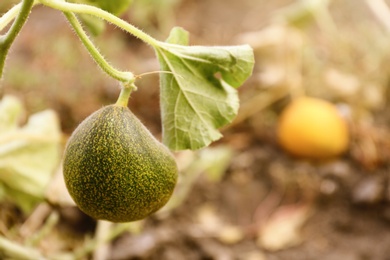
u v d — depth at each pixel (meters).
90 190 0.94
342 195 1.71
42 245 1.42
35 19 2.28
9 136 1.35
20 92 1.86
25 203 1.39
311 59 2.04
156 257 1.50
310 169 1.79
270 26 2.21
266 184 1.78
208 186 1.73
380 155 1.79
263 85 1.95
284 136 1.82
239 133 1.92
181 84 1.02
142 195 0.95
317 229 1.65
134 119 0.95
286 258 1.57
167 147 1.03
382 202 1.66
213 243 1.58
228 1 2.52
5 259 1.28
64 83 1.91
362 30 2.21
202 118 1.03
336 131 1.79
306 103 1.85
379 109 2.00
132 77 0.96
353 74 2.04
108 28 2.19
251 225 1.66
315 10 2.02
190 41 2.24
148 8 2.28
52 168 1.41
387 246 1.57
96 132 0.94
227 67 1.01
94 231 1.50
